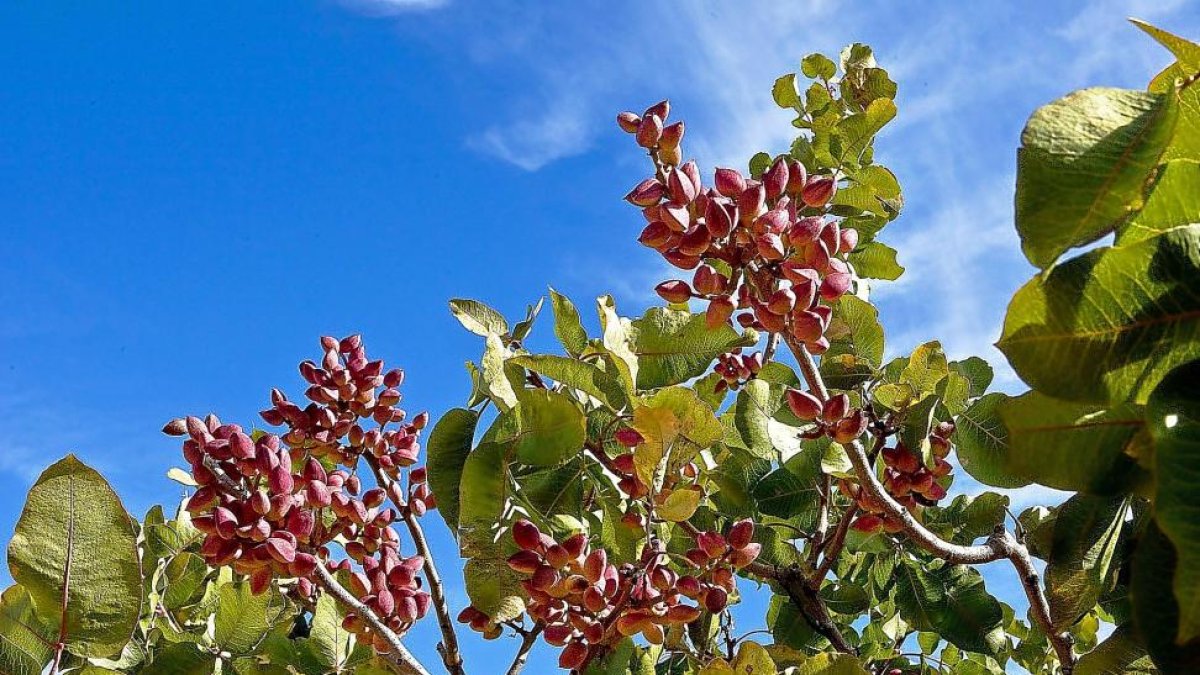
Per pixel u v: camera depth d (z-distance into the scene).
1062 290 0.83
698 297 1.09
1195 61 0.84
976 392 1.45
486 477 1.11
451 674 1.25
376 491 1.29
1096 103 0.80
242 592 1.36
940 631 1.46
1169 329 0.83
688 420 1.12
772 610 1.63
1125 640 0.99
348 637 1.37
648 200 1.05
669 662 1.50
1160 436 0.79
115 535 1.01
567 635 1.15
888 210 1.68
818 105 1.89
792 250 1.06
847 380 1.34
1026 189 0.80
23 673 1.00
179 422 1.16
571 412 1.12
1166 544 0.81
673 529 1.40
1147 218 0.84
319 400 1.30
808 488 1.41
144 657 1.28
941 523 1.46
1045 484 0.88
